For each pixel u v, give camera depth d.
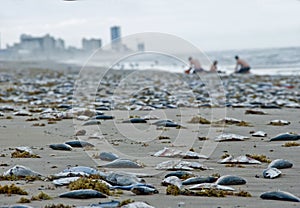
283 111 18.55
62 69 56.38
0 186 7.23
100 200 6.67
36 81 37.00
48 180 7.93
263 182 7.89
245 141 11.91
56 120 15.61
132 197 6.86
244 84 34.72
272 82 36.31
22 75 45.06
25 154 10.16
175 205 6.48
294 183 7.83
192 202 6.63
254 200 6.75
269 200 6.74
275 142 11.73
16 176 8.12
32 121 15.49
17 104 21.28
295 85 33.31
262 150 10.78
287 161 9.13
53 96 25.44
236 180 7.75
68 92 27.91
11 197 6.84
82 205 6.36
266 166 9.16
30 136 12.70
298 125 14.79
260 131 13.16
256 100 23.44
